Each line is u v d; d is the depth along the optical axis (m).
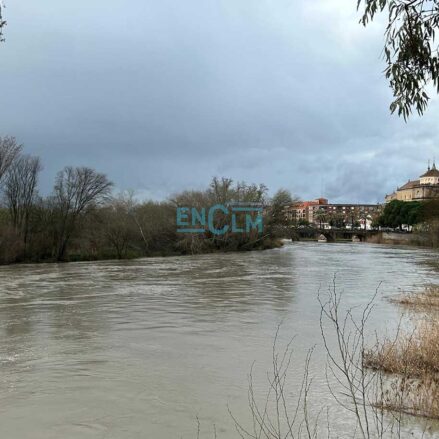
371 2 5.74
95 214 64.88
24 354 14.34
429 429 8.16
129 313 21.39
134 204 75.25
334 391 10.46
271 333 16.98
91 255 61.31
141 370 12.62
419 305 22.00
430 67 5.62
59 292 28.98
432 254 74.06
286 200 82.69
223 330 17.59
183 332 17.31
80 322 19.36
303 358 13.46
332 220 191.62
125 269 46.25
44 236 59.50
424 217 102.75
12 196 59.12
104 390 11.05
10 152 59.03
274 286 31.56
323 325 18.16
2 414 9.66
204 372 12.36
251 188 81.62
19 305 23.92
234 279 36.31
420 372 10.71
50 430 8.91
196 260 59.31
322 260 59.06
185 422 9.19
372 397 9.84
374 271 43.47
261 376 11.91
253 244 81.75
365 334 16.25
